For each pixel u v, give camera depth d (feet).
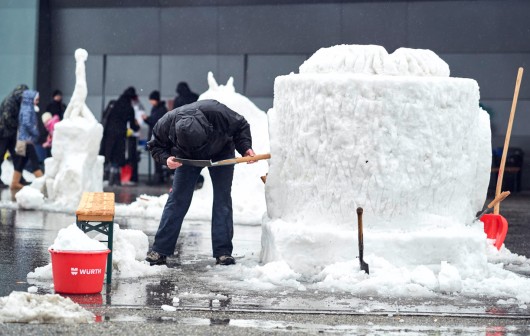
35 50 110.42
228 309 30.63
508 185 99.25
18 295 29.27
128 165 101.40
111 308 30.60
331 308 31.14
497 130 101.81
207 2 109.19
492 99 101.96
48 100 112.68
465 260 36.76
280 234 37.42
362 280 34.94
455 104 37.68
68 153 65.82
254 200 61.16
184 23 110.11
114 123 96.22
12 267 38.63
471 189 39.32
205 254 43.78
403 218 37.27
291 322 29.04
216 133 39.29
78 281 32.81
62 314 28.48
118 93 112.06
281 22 107.65
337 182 37.32
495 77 101.76
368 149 36.91
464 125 38.17
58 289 33.04
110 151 96.43
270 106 108.88
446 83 37.42
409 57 38.52
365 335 27.50
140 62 111.55
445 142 37.52
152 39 111.04
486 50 101.76
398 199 37.06
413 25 103.50
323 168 37.52
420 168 37.14
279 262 36.63
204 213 61.05
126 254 37.86
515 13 100.94
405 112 36.91
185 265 40.14
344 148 37.14
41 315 28.32
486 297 33.76
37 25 110.42
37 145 98.63
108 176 104.94
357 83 36.94
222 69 109.70
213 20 109.40
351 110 37.01
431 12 102.83
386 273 35.09
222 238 40.27
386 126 36.81
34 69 110.42
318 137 37.60
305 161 37.96
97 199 38.17
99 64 112.27
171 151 39.93
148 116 102.73
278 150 39.22
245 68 109.19
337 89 37.14
